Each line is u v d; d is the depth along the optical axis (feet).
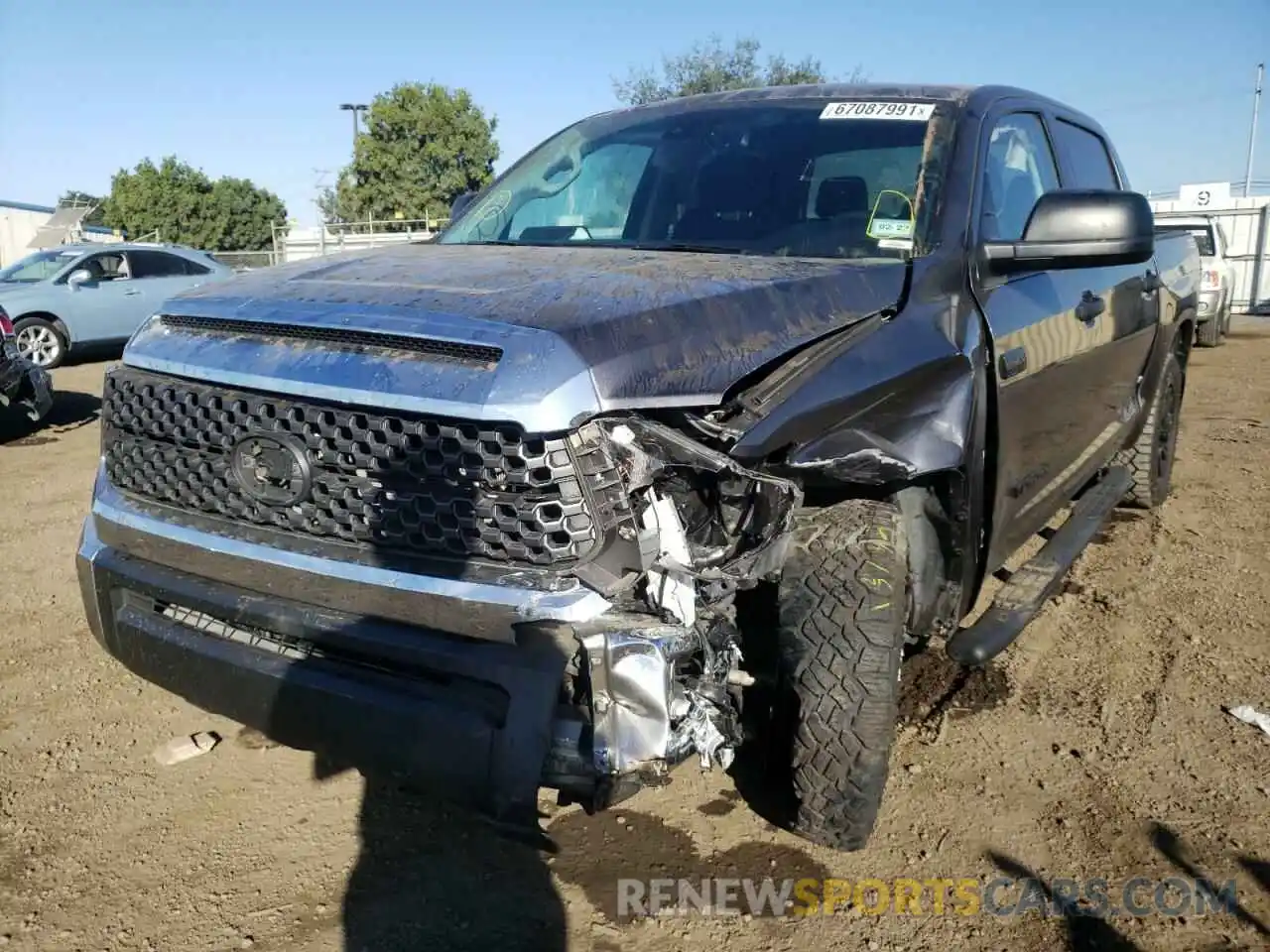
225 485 8.74
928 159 11.61
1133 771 11.15
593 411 7.27
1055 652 14.12
